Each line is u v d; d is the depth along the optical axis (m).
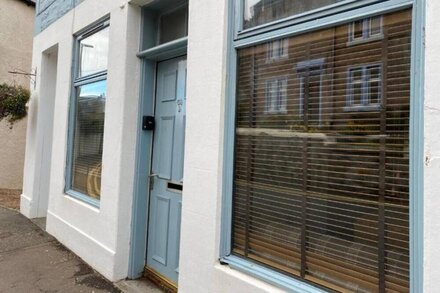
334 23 2.06
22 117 6.96
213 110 2.64
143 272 3.78
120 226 3.69
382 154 1.86
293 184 2.27
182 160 3.40
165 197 3.58
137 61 3.80
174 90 3.57
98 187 4.28
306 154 2.21
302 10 2.26
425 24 1.66
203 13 2.78
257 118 2.49
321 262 2.11
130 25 3.76
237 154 2.60
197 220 2.72
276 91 2.39
